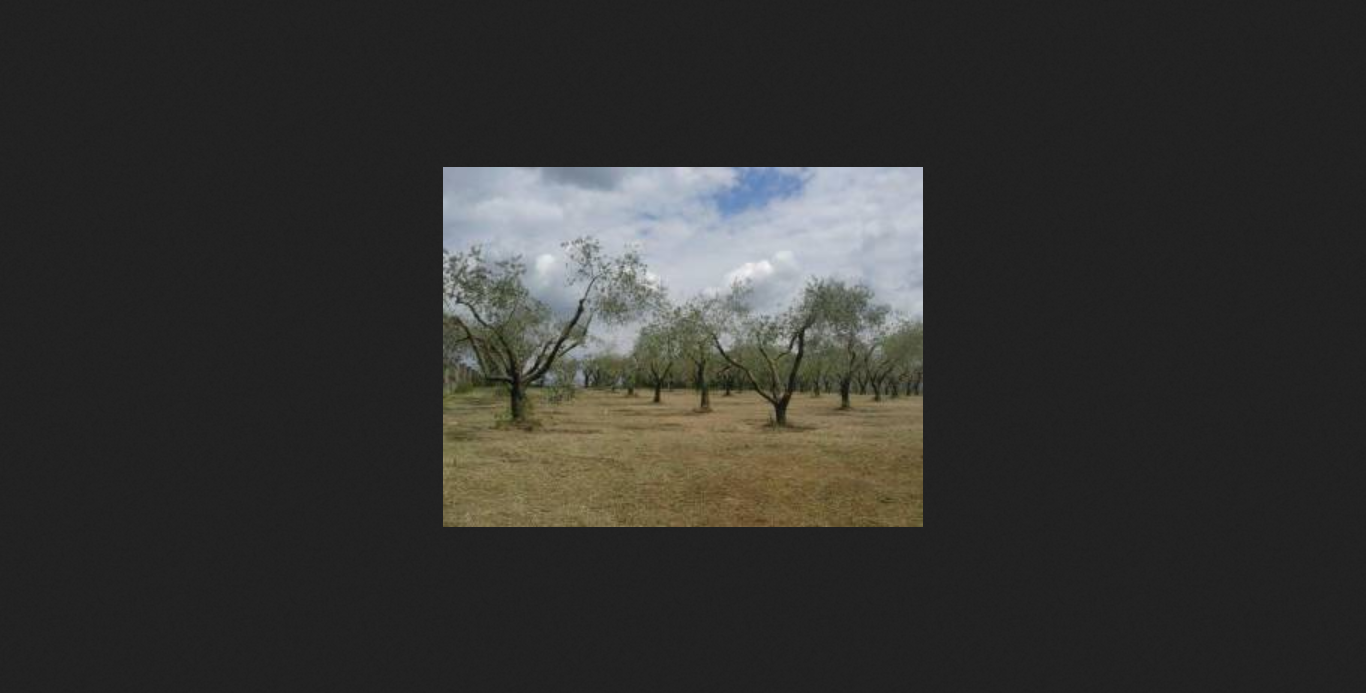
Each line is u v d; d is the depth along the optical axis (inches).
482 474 678.5
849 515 543.2
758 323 1264.8
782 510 557.9
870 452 847.7
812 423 1315.2
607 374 3312.0
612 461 767.7
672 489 624.7
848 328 1459.2
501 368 1195.9
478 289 1015.0
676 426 1236.5
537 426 1159.6
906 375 2716.5
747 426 1240.8
